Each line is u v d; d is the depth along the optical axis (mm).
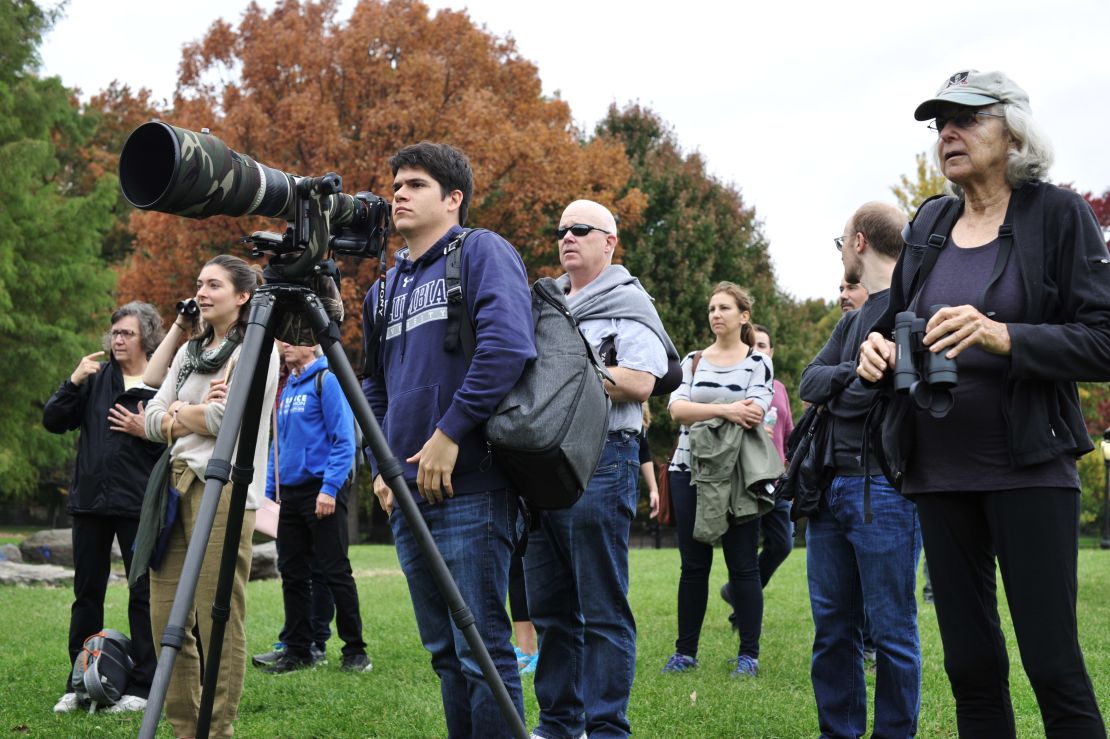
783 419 6887
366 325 3551
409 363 3195
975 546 2818
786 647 6188
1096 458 20562
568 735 3812
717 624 7141
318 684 5359
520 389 3035
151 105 33844
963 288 2836
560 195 21375
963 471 2764
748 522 5586
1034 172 2814
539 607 3865
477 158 20688
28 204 21219
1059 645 2602
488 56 22797
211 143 2621
